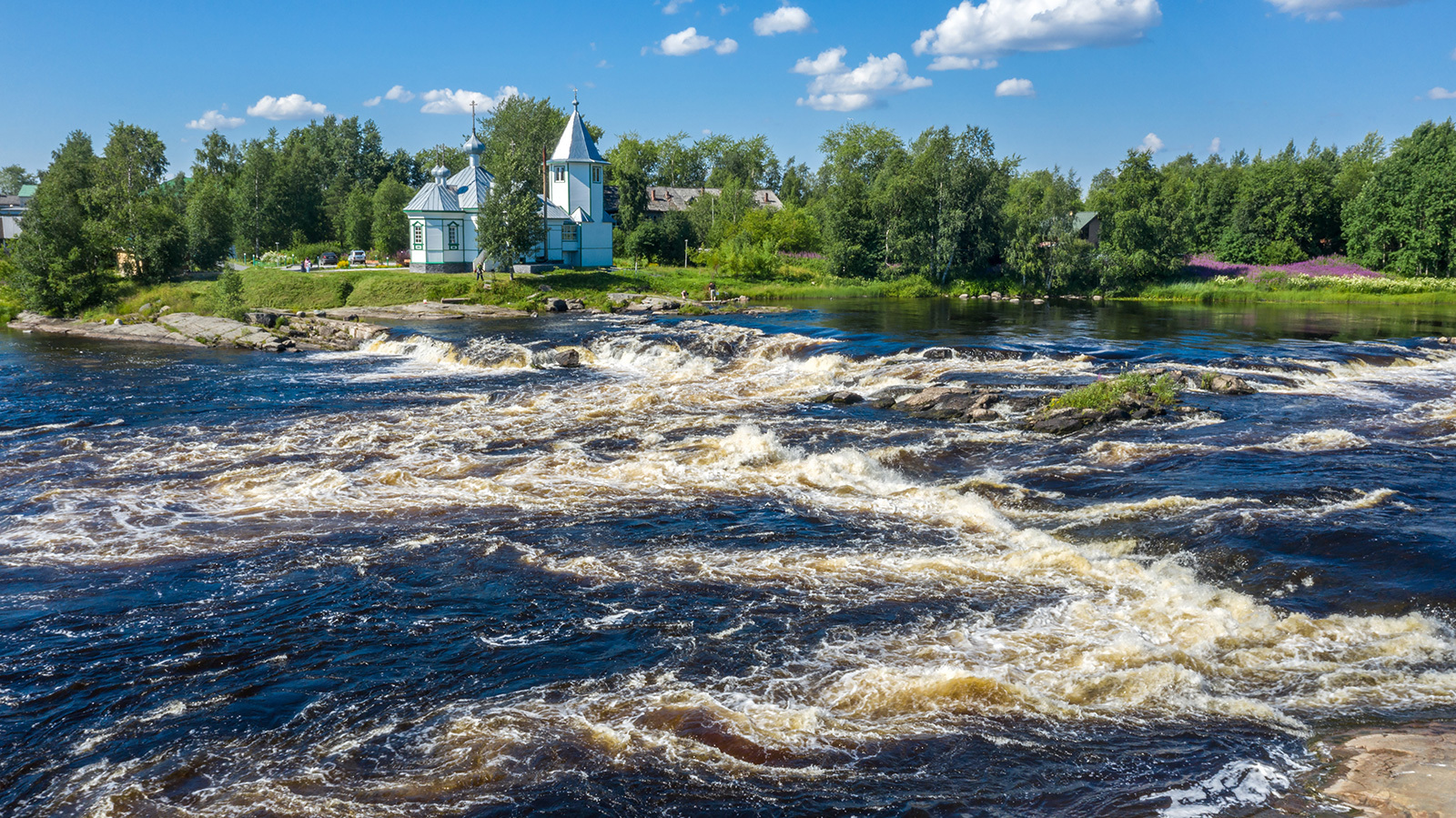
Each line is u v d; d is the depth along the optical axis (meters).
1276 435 25.00
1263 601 14.39
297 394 34.50
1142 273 82.62
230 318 55.09
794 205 122.81
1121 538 17.19
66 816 9.55
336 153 134.50
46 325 57.75
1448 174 82.38
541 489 21.55
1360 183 102.56
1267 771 9.73
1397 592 14.22
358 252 90.94
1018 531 17.78
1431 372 36.34
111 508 20.28
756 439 25.00
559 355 42.03
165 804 9.70
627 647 13.27
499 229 68.62
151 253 66.25
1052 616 13.96
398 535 18.30
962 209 84.75
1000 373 35.09
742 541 17.73
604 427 28.20
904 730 10.84
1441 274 85.88
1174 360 37.50
